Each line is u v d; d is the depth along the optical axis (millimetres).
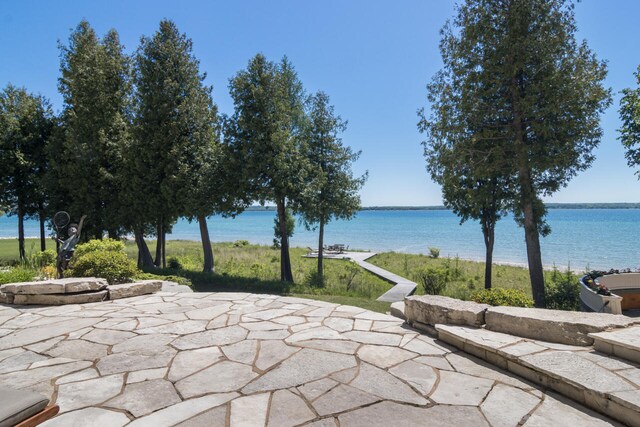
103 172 16031
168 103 15586
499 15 11422
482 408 2939
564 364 3303
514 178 12617
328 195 16219
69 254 8797
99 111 16891
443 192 14641
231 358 4105
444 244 43344
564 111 10758
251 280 14086
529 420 2748
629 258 27531
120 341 4723
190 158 15719
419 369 3742
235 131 14664
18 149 18391
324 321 5621
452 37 12602
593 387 2867
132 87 18094
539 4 10734
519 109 11141
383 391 3262
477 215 13938
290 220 28266
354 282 15984
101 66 17281
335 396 3176
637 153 10594
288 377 3576
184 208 15320
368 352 4250
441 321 4859
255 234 67875
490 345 3895
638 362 3229
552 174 12336
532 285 12188
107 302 7125
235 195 14750
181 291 8609
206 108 16719
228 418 2816
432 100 13031
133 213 16125
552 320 3990
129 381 3514
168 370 3777
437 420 2770
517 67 10648
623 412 2637
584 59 10984
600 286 9242
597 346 3594
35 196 19031
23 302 6938
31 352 4340
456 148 12289
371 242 47750
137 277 9391
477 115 11789
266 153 13922
